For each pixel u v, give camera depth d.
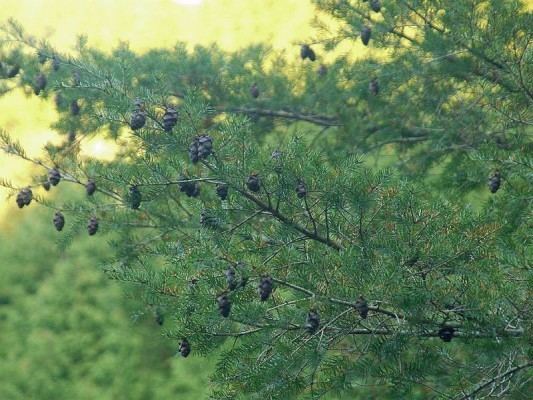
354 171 7.96
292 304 7.55
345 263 7.29
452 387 7.99
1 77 11.29
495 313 7.63
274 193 7.85
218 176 7.58
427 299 7.30
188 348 7.75
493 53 10.17
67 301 23.05
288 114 13.65
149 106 7.70
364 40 11.57
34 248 24.89
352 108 13.48
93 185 9.46
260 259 7.68
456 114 12.05
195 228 9.89
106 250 24.03
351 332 7.60
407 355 7.88
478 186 11.45
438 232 7.69
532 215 8.78
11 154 9.73
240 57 14.11
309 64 14.27
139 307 9.66
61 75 11.02
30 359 21.75
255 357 7.93
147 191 8.37
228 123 7.68
